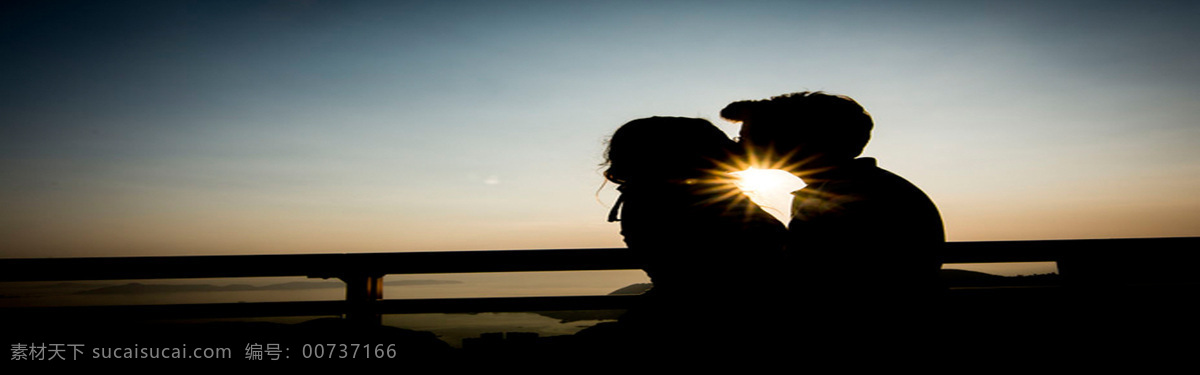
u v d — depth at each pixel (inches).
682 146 37.9
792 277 36.7
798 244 38.6
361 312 61.3
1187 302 60.2
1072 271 64.4
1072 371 50.9
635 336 38.5
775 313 35.4
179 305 60.8
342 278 62.4
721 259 34.6
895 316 36.1
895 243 36.7
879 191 38.6
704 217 35.3
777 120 41.8
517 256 62.3
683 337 36.2
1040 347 51.4
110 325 58.8
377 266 61.9
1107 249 64.4
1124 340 54.4
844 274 36.4
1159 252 65.2
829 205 38.2
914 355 36.1
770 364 35.1
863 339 35.6
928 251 37.8
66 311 58.6
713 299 35.3
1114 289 62.2
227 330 59.3
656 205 36.7
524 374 53.4
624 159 39.5
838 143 41.0
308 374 55.8
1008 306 55.6
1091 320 56.9
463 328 61.9
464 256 62.3
